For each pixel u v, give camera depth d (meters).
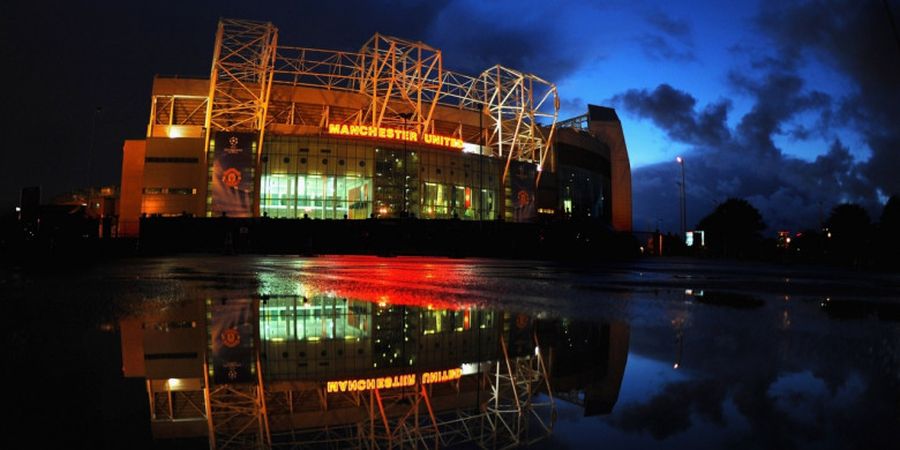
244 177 66.62
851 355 4.15
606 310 7.47
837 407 2.65
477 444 2.26
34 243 42.03
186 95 74.38
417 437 2.42
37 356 3.89
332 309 7.36
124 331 5.17
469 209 80.31
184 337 4.90
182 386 3.22
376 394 3.17
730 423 2.41
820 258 53.78
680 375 3.46
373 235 54.94
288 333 5.24
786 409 2.63
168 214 66.56
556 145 95.56
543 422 2.50
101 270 18.08
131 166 76.50
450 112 88.38
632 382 3.28
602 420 2.51
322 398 3.10
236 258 35.00
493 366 3.87
